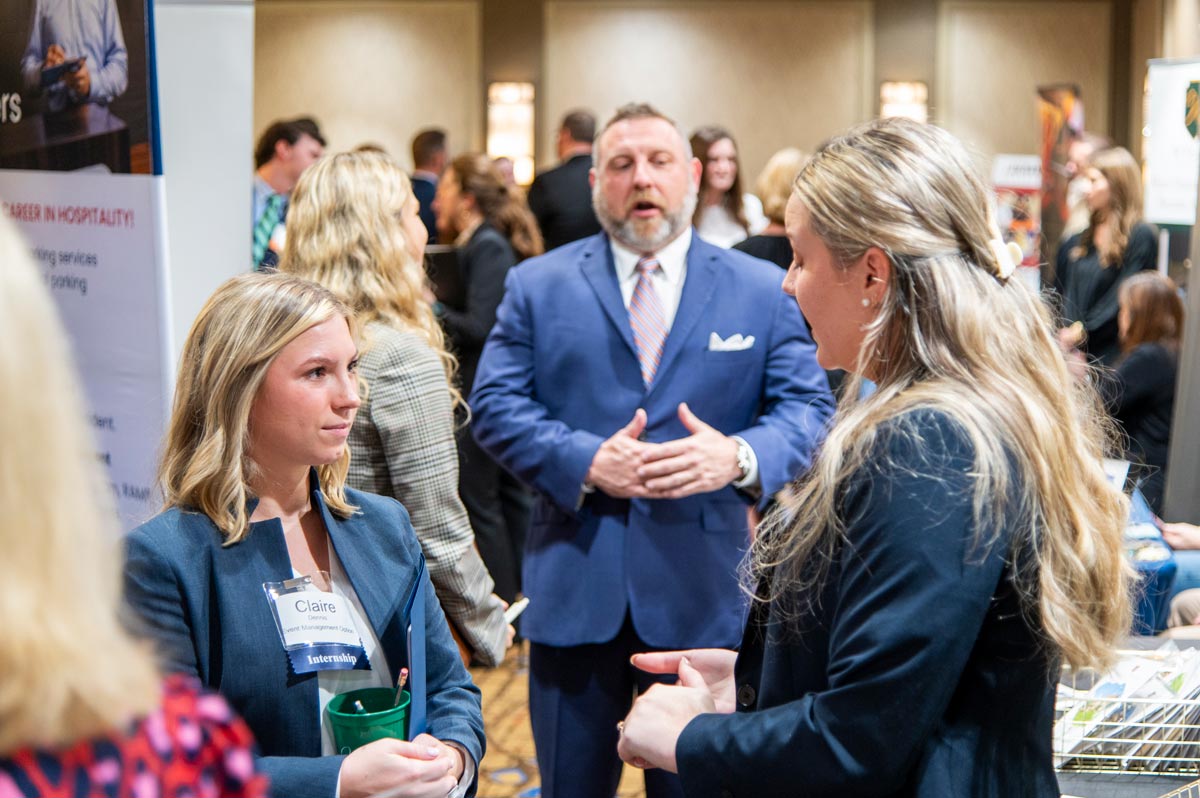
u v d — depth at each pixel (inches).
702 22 469.7
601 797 97.0
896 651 43.3
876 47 466.0
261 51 487.8
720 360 97.4
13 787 25.0
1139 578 62.2
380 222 87.0
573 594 95.7
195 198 94.7
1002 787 46.0
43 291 26.7
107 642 26.7
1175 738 64.0
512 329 101.1
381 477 82.9
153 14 77.7
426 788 55.5
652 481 92.6
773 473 94.2
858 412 47.7
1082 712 63.8
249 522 59.1
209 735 28.8
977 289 48.1
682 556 95.3
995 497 43.9
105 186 82.1
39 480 25.6
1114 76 457.1
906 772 45.0
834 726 44.8
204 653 56.6
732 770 48.0
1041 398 47.3
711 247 100.6
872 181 49.0
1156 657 66.6
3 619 24.8
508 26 473.7
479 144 480.4
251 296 59.7
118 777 26.5
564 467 94.5
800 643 48.9
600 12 470.9
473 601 84.2
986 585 43.8
